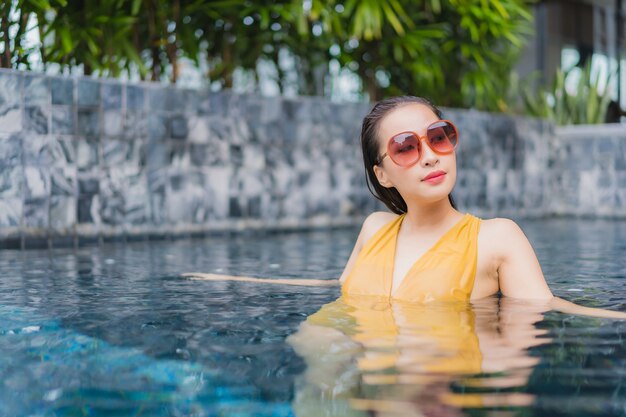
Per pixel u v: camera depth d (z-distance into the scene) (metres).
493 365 1.33
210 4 5.41
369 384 1.21
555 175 7.69
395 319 1.76
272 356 1.42
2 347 1.52
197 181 5.14
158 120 4.94
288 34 6.20
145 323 1.78
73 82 4.54
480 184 6.96
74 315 1.90
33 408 1.13
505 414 1.06
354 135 6.02
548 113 8.16
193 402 1.15
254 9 5.59
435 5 6.19
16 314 1.92
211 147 5.21
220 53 6.04
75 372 1.32
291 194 5.65
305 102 5.73
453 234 2.07
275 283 2.51
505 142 7.17
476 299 2.02
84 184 4.59
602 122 8.24
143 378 1.28
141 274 2.86
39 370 1.34
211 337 1.60
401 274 2.10
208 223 5.20
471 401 1.12
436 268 2.03
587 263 3.21
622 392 1.16
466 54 6.70
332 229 5.89
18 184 4.32
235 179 5.34
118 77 5.30
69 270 3.04
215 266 3.20
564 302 1.97
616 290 2.35
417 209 2.10
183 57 5.92
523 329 1.64
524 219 7.22
